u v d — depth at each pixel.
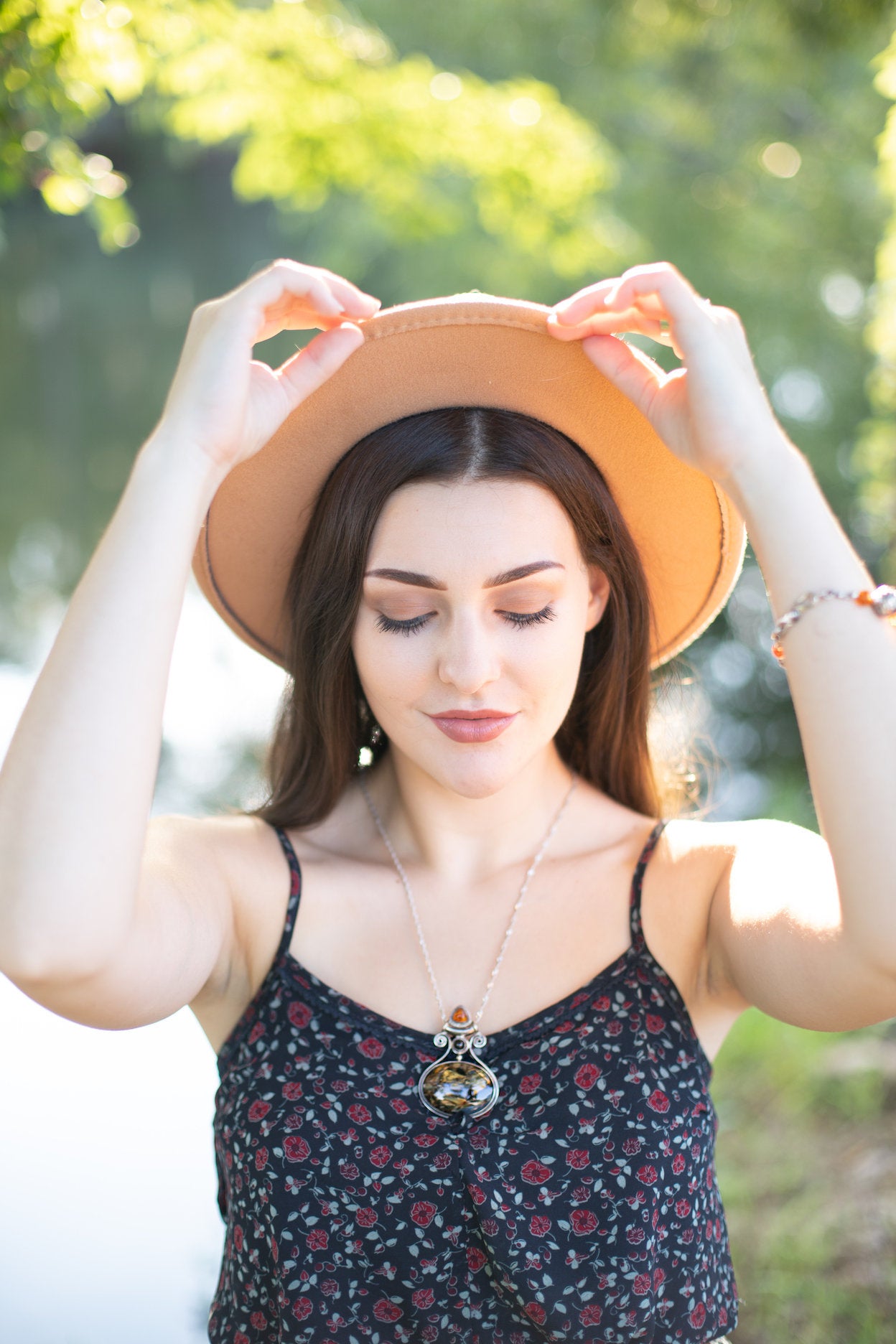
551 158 4.44
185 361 1.33
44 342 16.11
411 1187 1.41
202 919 1.43
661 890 1.55
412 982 1.52
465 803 1.57
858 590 1.23
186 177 18.61
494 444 1.42
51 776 1.20
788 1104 3.25
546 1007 1.49
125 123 16.67
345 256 8.52
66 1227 2.89
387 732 1.49
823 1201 2.86
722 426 1.30
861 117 7.56
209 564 1.67
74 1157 3.14
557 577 1.42
